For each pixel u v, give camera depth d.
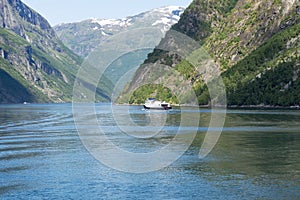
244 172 72.19
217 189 62.34
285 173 70.88
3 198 59.38
